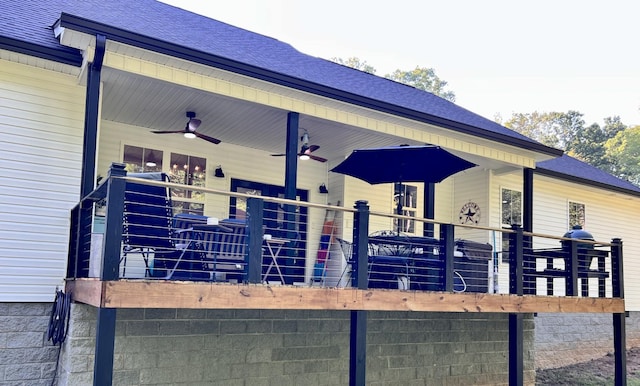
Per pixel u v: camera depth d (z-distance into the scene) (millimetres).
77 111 6270
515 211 10898
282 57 9500
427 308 5953
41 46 5730
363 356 5453
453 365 7934
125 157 7977
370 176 7914
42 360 5773
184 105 6996
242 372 6137
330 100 6895
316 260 9375
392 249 6984
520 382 6809
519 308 6824
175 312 5789
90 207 5230
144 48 5465
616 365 8023
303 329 6637
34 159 5969
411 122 7762
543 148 9039
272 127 7902
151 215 4887
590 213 12641
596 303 7730
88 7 7711
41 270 5883
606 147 35125
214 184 8766
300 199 9781
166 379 5652
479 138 8453
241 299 4789
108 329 4145
